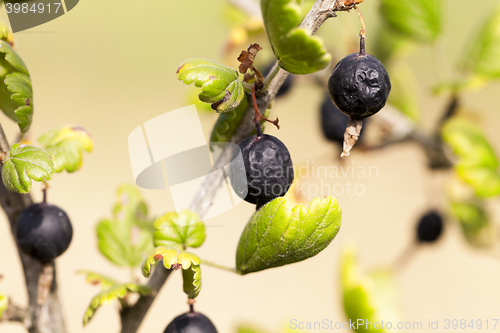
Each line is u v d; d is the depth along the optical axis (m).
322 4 0.19
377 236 0.61
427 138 0.31
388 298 0.29
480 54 0.28
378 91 0.19
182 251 0.20
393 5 0.29
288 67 0.19
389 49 0.34
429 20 0.28
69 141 0.22
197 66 0.19
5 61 0.21
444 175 0.34
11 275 0.64
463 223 0.34
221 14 0.39
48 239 0.21
